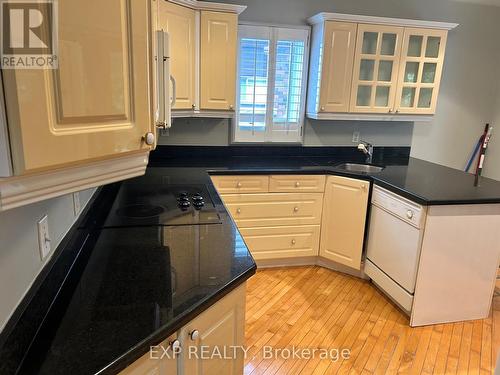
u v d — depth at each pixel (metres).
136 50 0.79
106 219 1.73
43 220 1.07
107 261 1.28
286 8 3.25
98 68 0.69
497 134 3.89
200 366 1.12
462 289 2.42
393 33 3.11
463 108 3.87
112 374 0.78
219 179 2.90
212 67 2.85
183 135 3.33
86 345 0.84
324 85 3.15
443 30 3.17
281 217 3.09
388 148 3.79
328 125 3.60
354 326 2.41
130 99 0.80
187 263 1.27
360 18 3.00
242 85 3.29
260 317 2.48
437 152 3.93
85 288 1.09
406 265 2.41
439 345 2.24
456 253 2.32
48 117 0.60
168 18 2.47
